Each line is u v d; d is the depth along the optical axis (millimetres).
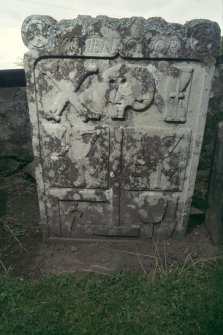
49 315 2186
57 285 2455
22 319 2160
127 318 2180
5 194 3777
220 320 2123
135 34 2301
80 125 2598
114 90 2479
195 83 2461
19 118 3883
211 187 3045
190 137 2639
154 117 2578
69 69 2416
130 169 2756
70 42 2322
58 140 2641
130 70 2420
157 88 2477
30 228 3213
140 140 2645
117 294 2369
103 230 2998
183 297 2322
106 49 2342
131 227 2984
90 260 2803
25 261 2779
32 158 4078
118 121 2588
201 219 3311
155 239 3049
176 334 2080
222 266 2582
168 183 2809
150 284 2453
